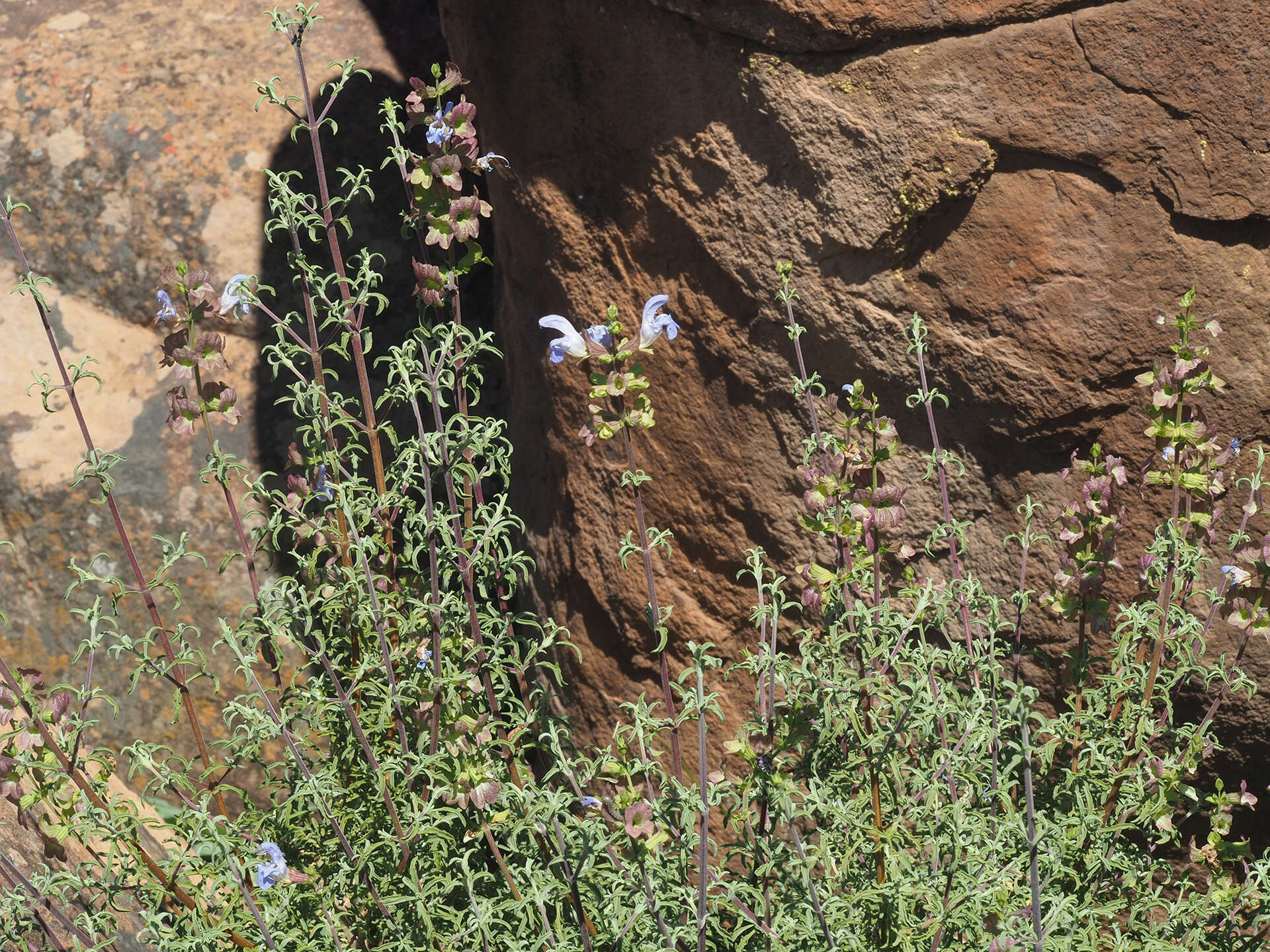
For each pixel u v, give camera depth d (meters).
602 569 3.66
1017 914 2.11
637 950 2.29
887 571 2.79
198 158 4.68
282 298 4.52
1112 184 2.73
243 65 4.87
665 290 3.37
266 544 4.25
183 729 4.21
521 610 4.03
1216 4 2.56
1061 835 2.27
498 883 2.62
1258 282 2.69
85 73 4.84
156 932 2.27
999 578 3.11
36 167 4.69
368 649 2.69
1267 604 2.54
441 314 4.45
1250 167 2.62
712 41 3.02
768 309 3.16
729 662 3.49
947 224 2.88
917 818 2.42
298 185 4.63
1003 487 3.06
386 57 4.93
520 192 3.61
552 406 3.74
